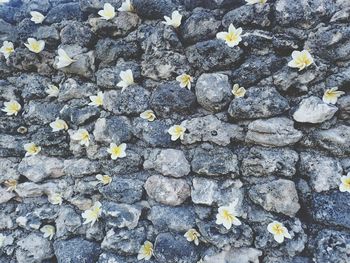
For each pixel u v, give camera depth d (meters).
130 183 0.72
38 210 0.80
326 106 0.59
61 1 0.84
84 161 0.77
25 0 0.88
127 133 0.73
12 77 0.84
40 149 0.81
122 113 0.74
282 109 0.62
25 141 0.82
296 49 0.63
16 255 0.79
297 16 0.62
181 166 0.68
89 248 0.73
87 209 0.77
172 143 0.70
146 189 0.71
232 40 0.64
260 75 0.64
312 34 0.62
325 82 0.61
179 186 0.68
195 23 0.68
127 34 0.75
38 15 0.80
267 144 0.63
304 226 0.61
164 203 0.69
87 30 0.77
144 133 0.71
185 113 0.70
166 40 0.70
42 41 0.79
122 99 0.73
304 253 0.61
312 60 0.59
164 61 0.70
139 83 0.74
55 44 0.80
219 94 0.65
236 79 0.66
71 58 0.77
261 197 0.63
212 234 0.64
